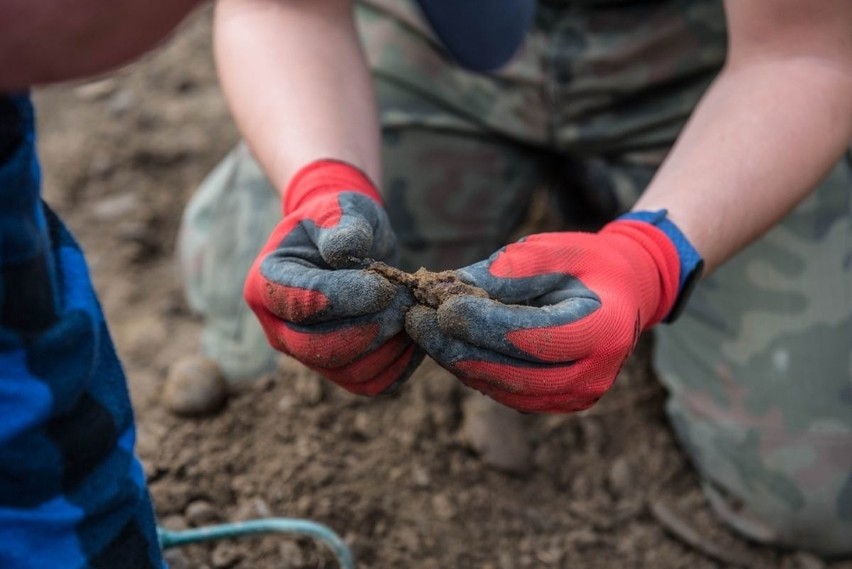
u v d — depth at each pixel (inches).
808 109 52.2
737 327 59.6
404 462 60.0
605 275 47.8
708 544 59.2
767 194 51.8
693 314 60.5
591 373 46.8
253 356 63.1
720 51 60.2
